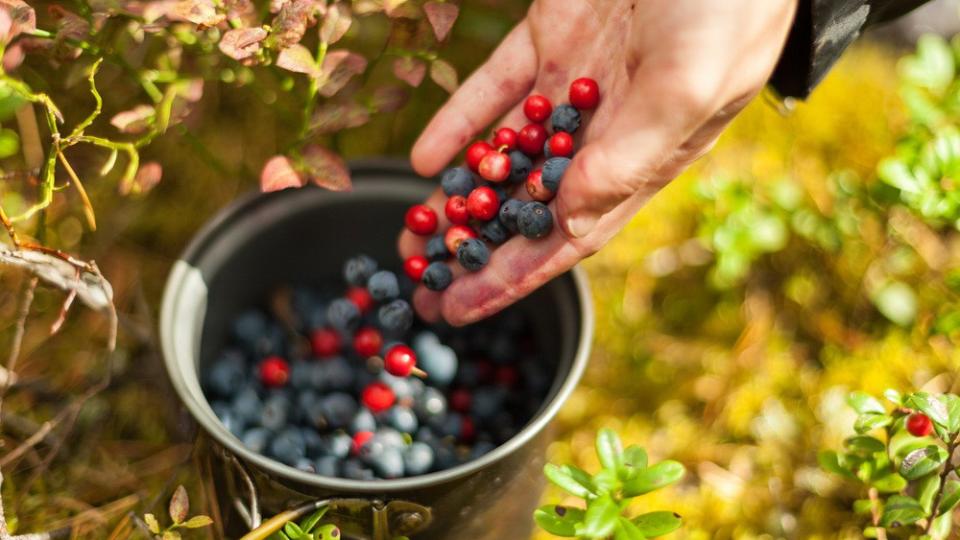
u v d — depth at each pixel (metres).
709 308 0.59
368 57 0.61
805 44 0.51
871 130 0.61
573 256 0.49
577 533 0.46
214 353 0.53
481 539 0.50
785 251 0.59
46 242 0.54
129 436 0.55
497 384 0.54
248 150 0.60
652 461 0.55
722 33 0.45
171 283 0.50
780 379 0.57
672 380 0.57
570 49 0.51
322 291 0.55
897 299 0.57
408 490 0.46
